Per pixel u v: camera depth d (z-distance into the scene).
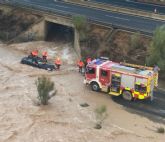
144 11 105.00
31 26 107.19
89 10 110.12
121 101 75.06
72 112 69.75
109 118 68.69
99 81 77.44
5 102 72.50
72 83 82.62
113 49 90.31
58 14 103.75
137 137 62.62
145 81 71.75
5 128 63.72
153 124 67.25
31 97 74.81
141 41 88.88
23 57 97.38
